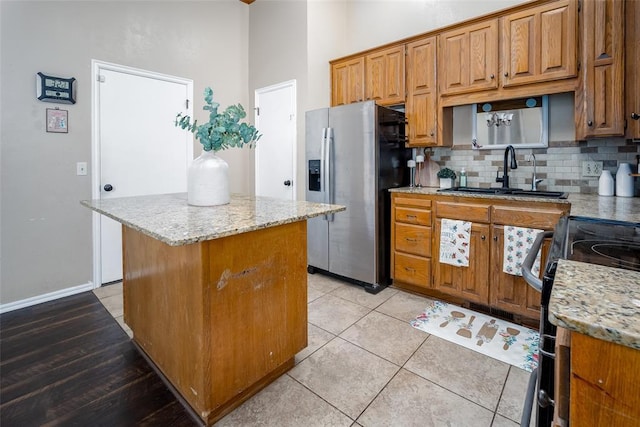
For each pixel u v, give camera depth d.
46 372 1.75
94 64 2.85
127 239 1.96
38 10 2.54
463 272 2.43
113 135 3.00
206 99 1.74
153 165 3.28
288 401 1.52
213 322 1.34
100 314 2.44
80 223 2.84
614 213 1.51
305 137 3.26
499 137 2.79
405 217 2.74
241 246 1.42
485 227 2.30
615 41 2.01
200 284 1.29
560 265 0.70
